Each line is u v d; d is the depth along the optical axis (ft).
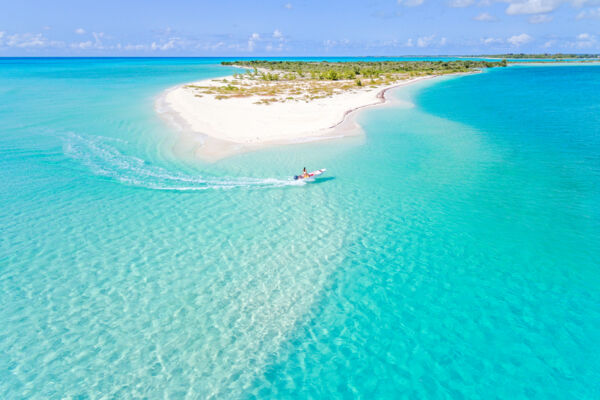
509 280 57.31
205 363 43.91
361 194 88.12
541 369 42.42
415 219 76.13
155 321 49.88
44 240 68.54
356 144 129.08
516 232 70.74
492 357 44.11
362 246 66.74
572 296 53.72
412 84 330.34
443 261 62.13
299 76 405.59
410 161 111.14
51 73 477.36
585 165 106.11
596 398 39.09
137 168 104.32
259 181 95.76
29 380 41.83
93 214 78.28
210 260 62.80
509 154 117.29
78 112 177.99
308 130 146.92
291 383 41.37
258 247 66.49
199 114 172.55
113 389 40.78
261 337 47.47
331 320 50.06
